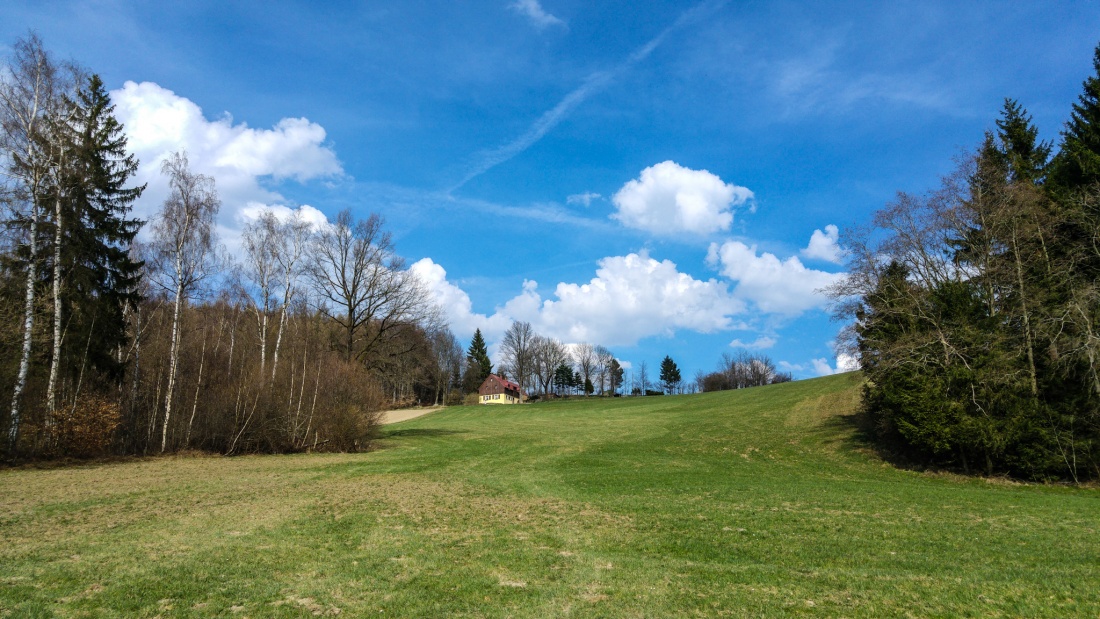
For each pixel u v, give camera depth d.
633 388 149.25
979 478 27.50
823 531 14.03
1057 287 27.19
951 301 29.78
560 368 149.38
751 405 55.59
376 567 10.57
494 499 18.80
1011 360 27.55
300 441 35.34
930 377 29.19
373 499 18.30
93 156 31.03
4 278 26.27
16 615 7.90
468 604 8.65
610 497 19.55
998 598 8.83
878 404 34.19
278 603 8.65
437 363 107.69
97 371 30.77
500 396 120.88
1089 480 25.78
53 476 22.83
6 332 25.19
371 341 46.88
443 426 58.97
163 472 24.72
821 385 57.53
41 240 27.31
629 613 8.30
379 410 39.44
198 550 11.62
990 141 34.22
